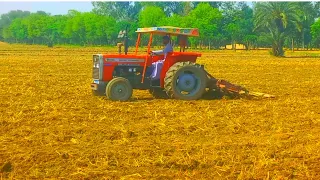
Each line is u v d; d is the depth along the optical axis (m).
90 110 12.57
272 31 55.25
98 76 14.55
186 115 11.97
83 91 16.88
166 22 89.00
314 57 51.53
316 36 82.38
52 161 7.89
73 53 57.00
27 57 44.62
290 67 32.44
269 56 53.50
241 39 91.50
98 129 10.23
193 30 14.83
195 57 15.13
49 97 15.18
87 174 7.29
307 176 7.30
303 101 14.86
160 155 8.27
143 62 14.66
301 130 10.51
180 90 14.63
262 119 11.63
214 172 7.48
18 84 19.34
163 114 12.15
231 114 12.23
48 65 31.84
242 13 103.56
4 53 55.56
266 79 23.12
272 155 8.38
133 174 7.33
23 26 131.25
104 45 102.88
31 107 13.02
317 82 21.72
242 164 7.87
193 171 7.53
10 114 11.88
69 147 8.77
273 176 7.25
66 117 11.54
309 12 100.88
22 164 7.70
